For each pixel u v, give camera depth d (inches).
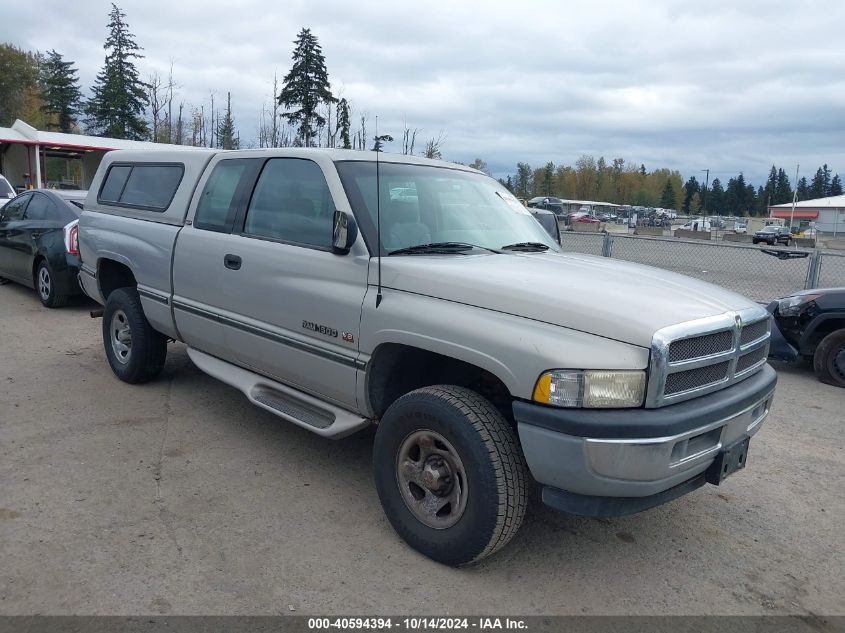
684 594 128.6
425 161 181.2
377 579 127.0
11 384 227.9
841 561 143.7
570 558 138.9
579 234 533.3
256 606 117.1
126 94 2262.6
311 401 162.4
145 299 211.0
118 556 129.4
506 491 121.5
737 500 170.9
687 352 118.9
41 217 374.6
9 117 2647.6
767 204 5757.9
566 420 112.0
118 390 225.6
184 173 205.0
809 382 291.0
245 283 171.5
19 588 118.3
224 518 146.0
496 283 127.0
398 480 137.9
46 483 157.3
